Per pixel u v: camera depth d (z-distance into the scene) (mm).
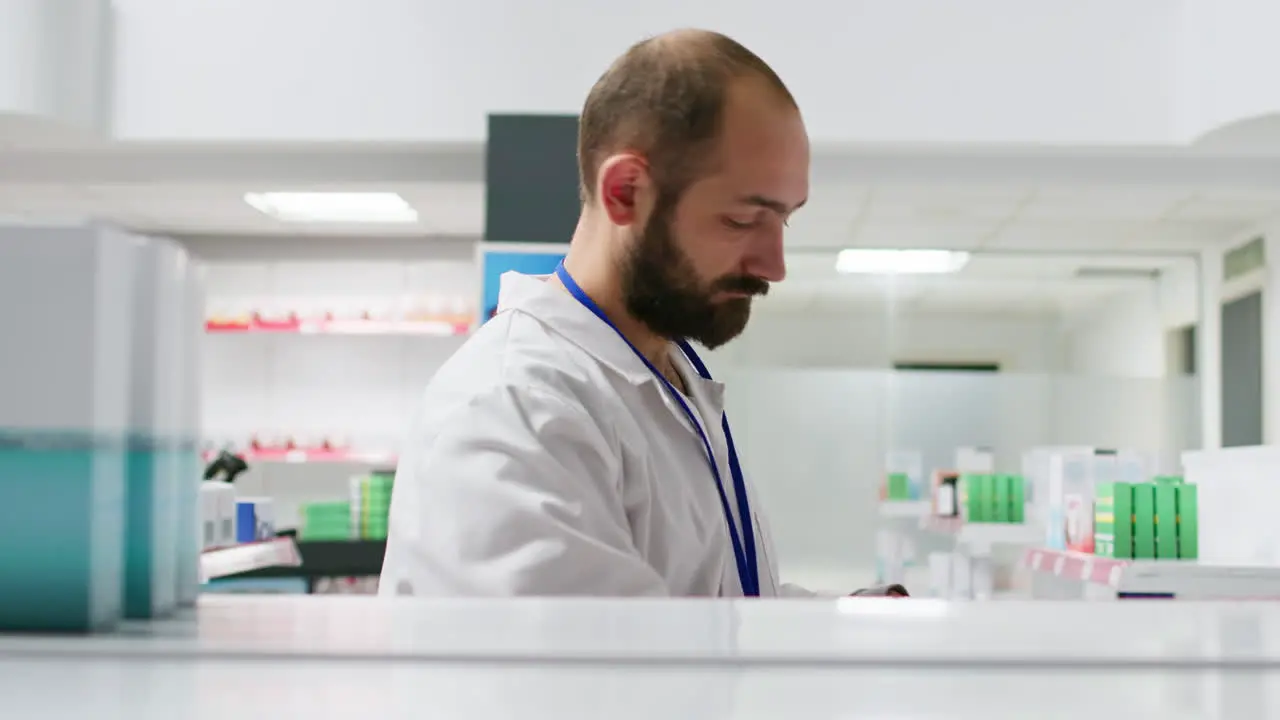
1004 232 7953
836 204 6961
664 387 1206
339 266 8602
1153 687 539
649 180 1104
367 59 6078
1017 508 5328
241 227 8359
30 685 519
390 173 6488
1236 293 7871
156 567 676
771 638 649
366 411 8547
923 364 7672
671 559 1174
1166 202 6914
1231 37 5660
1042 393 6867
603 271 1198
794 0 6027
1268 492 3041
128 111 6105
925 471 6758
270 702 490
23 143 6234
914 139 6000
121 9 6133
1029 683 545
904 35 6012
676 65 1092
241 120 6098
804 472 6723
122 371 667
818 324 7344
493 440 1041
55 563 632
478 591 982
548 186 5879
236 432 8508
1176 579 2939
